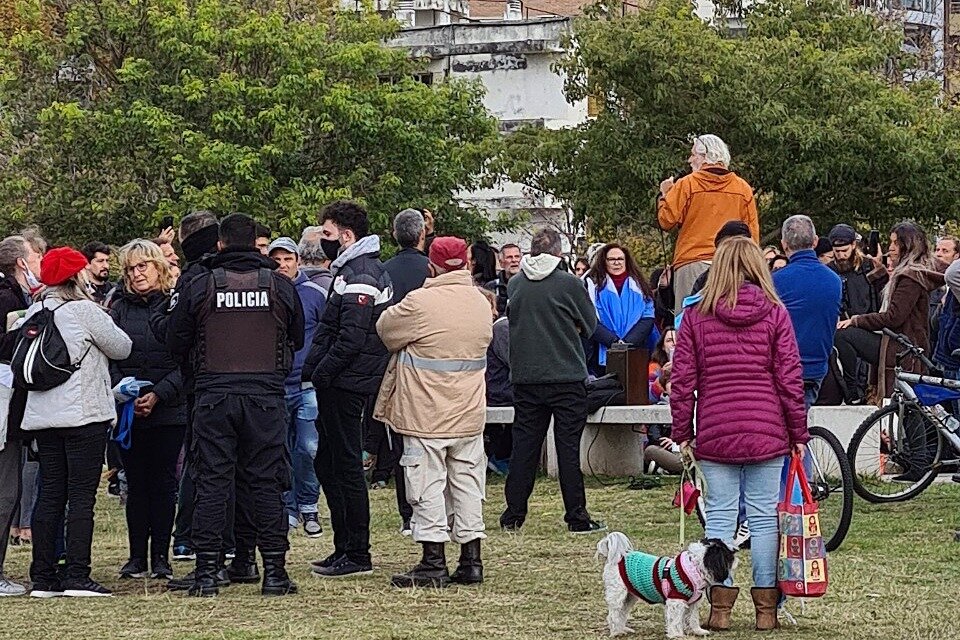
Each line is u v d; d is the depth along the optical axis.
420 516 11.18
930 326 17.30
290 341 11.10
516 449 14.15
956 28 61.84
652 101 35.69
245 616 10.16
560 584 11.28
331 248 12.09
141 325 11.80
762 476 9.45
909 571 11.56
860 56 38.38
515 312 14.04
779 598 9.63
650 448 17.00
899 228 15.99
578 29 36.72
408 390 11.10
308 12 45.81
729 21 43.81
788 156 35.75
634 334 17.02
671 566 9.10
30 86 42.44
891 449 14.82
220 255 10.91
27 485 13.73
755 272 9.41
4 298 12.64
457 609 10.37
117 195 39.22
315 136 40.81
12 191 40.16
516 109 58.47
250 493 11.36
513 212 53.25
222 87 39.12
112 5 41.31
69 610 10.46
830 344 12.84
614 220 36.56
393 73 44.34
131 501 11.93
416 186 41.66
